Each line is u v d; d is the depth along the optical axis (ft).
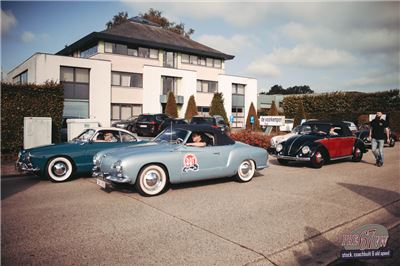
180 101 98.84
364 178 27.89
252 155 25.77
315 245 13.08
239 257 11.78
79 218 16.14
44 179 27.07
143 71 92.53
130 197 20.57
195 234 14.03
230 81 115.65
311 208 18.30
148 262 11.28
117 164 20.10
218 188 23.45
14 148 39.14
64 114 75.31
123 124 73.77
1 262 11.10
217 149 23.89
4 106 37.96
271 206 18.65
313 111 106.63
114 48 90.58
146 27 110.22
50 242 12.98
